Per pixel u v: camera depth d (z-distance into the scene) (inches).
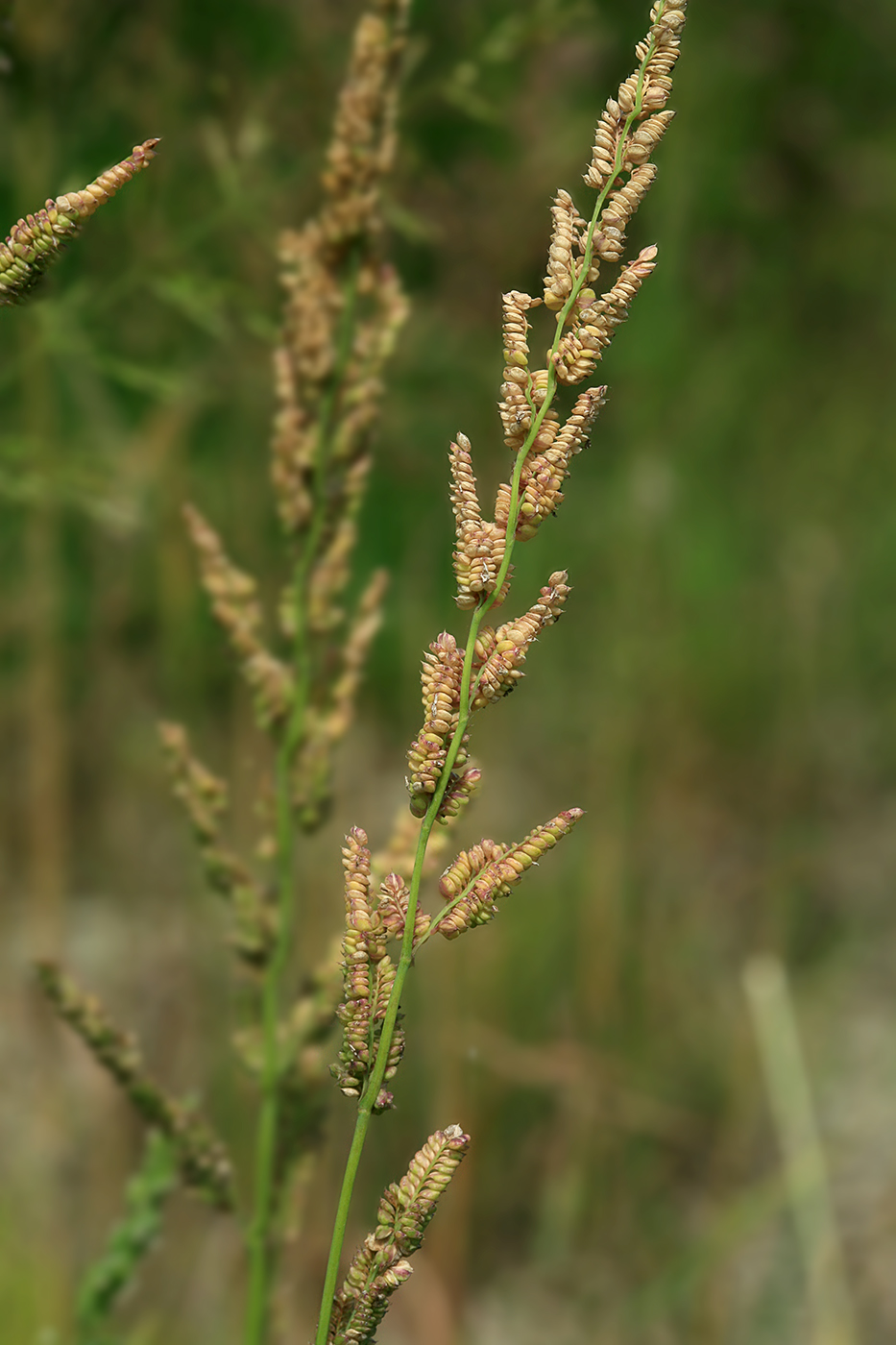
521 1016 40.4
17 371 30.8
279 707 19.4
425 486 50.8
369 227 19.2
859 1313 36.7
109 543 42.5
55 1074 35.4
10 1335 29.0
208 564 19.3
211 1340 32.7
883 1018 48.6
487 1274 38.6
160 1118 19.2
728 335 59.2
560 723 47.4
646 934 44.2
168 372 34.0
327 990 19.4
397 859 18.5
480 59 28.3
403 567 52.3
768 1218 36.0
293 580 19.4
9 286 16.0
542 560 49.4
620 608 44.5
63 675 44.9
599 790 43.2
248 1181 33.8
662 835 47.1
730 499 64.2
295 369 19.3
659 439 46.0
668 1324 37.0
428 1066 36.0
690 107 42.4
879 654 63.6
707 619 58.4
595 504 50.7
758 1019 34.9
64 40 31.6
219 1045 34.9
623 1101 39.3
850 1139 42.8
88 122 35.1
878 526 67.2
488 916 16.0
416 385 42.1
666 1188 40.2
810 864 51.6
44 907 37.1
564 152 37.8
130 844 46.2
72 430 41.0
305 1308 32.3
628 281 15.8
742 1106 38.5
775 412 67.2
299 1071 19.5
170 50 33.6
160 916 40.3
